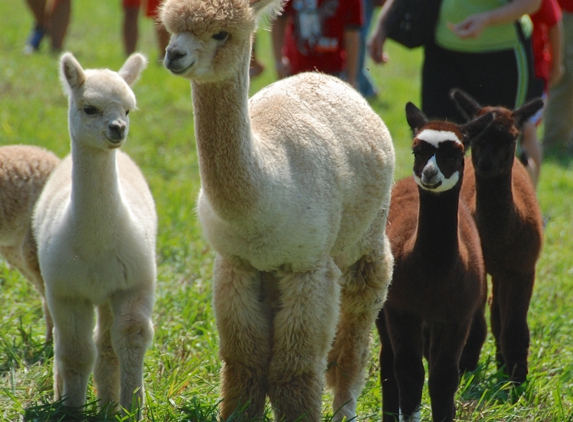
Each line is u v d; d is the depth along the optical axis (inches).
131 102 479.2
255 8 419.5
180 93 1434.5
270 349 464.1
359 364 521.7
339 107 502.6
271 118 462.0
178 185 963.3
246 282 456.8
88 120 462.6
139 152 1077.1
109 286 481.4
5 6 2273.6
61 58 477.4
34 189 592.4
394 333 507.8
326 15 880.3
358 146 494.6
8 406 490.0
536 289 765.3
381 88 1827.0
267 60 1996.8
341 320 523.2
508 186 585.6
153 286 500.1
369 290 517.3
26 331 591.2
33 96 1277.1
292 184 440.1
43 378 523.5
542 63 810.8
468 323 504.7
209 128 415.5
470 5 734.5
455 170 486.3
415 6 756.0
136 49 1812.3
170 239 778.8
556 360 625.9
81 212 466.9
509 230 588.7
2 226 589.3
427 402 549.3
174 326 603.8
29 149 614.2
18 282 670.5
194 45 398.3
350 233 492.4
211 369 556.4
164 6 409.4
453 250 491.5
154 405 473.1
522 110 602.2
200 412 475.2
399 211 568.4
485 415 533.0
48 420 467.5
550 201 1114.7
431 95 778.8
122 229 478.6
